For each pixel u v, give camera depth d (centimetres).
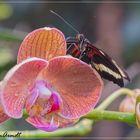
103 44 121
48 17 128
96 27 125
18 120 107
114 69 70
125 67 124
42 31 66
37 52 67
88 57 72
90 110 69
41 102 69
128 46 124
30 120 68
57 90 70
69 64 68
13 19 125
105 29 124
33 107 69
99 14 125
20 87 68
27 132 76
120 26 124
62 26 129
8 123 97
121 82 70
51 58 67
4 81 64
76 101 69
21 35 85
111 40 122
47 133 77
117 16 124
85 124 78
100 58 71
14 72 65
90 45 72
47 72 69
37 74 68
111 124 117
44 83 69
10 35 85
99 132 116
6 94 66
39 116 69
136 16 124
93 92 69
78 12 128
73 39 72
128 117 69
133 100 75
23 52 66
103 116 69
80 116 69
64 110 69
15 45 93
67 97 69
